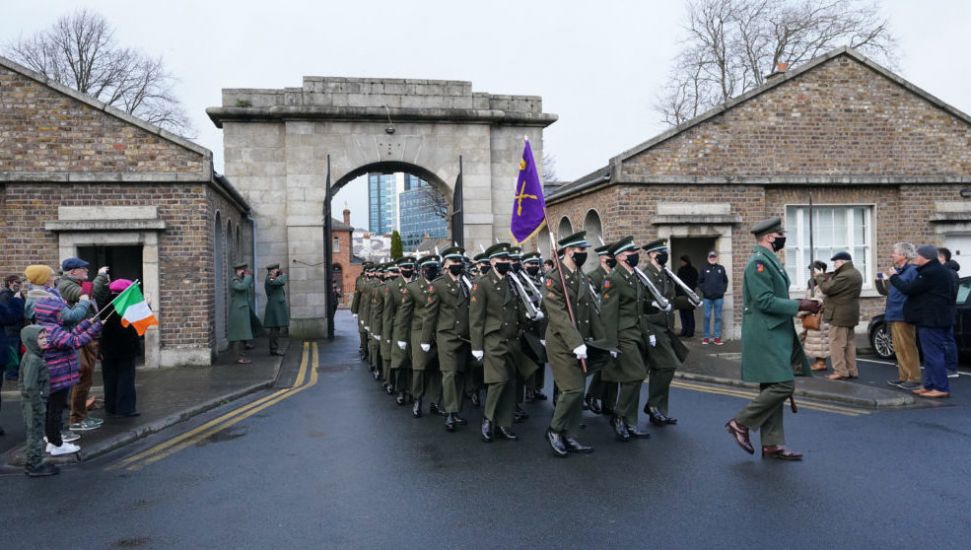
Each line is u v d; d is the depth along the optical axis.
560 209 21.19
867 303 17.30
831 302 10.68
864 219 17.58
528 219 8.10
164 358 13.43
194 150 13.58
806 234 17.19
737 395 9.73
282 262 19.34
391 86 19.81
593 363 6.89
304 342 18.33
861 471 6.08
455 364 8.11
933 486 5.66
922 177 17.20
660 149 16.28
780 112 16.81
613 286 7.52
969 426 7.60
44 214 13.20
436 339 8.38
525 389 10.09
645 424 8.15
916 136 17.44
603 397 8.68
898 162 17.31
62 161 13.34
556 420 6.87
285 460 6.90
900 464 6.26
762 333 6.38
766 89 16.70
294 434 8.02
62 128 13.34
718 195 16.55
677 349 8.19
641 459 6.66
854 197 17.27
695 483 5.88
